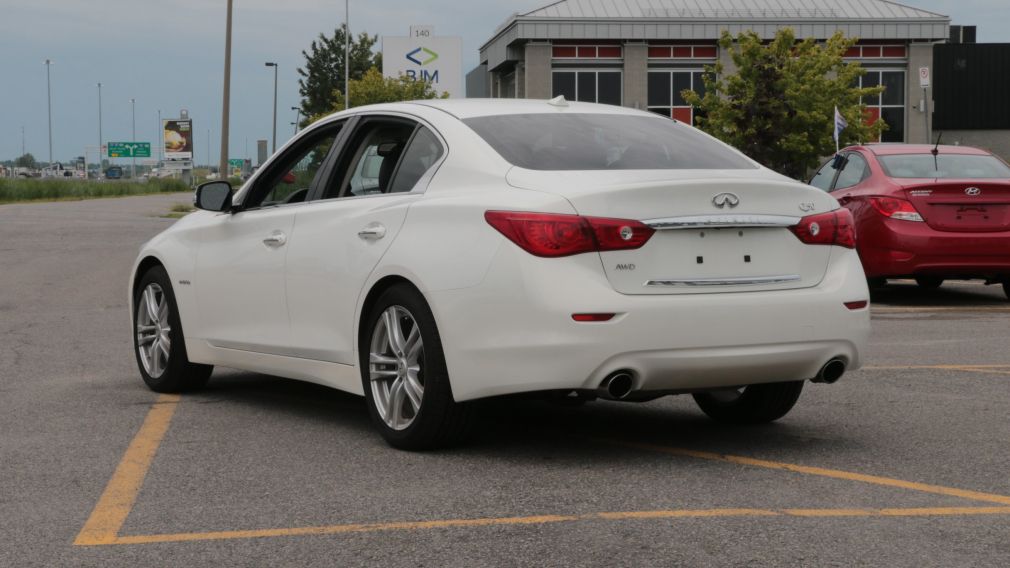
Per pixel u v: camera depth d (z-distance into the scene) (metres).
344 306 5.82
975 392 7.18
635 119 6.12
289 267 6.24
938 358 8.66
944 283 15.57
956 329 10.46
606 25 53.25
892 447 5.61
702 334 4.98
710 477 4.99
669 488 4.79
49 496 4.74
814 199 5.38
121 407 6.82
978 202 12.05
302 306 6.15
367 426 6.21
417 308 5.33
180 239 7.25
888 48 55.34
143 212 39.78
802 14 54.84
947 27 54.53
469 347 5.07
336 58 83.31
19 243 23.36
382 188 5.87
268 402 7.00
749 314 5.07
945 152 13.09
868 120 55.38
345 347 5.85
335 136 6.37
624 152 5.59
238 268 6.65
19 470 5.20
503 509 4.47
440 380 5.28
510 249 4.97
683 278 5.03
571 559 3.83
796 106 41.72
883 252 12.24
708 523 4.25
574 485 4.85
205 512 4.47
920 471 5.10
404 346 5.49
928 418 6.35
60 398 7.13
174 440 5.84
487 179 5.32
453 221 5.25
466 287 5.08
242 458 5.41
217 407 6.82
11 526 4.30
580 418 6.45
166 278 7.30
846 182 13.30
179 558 3.90
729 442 5.75
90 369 8.38
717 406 6.25
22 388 7.53
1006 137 60.78
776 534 4.10
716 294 5.07
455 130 5.66
